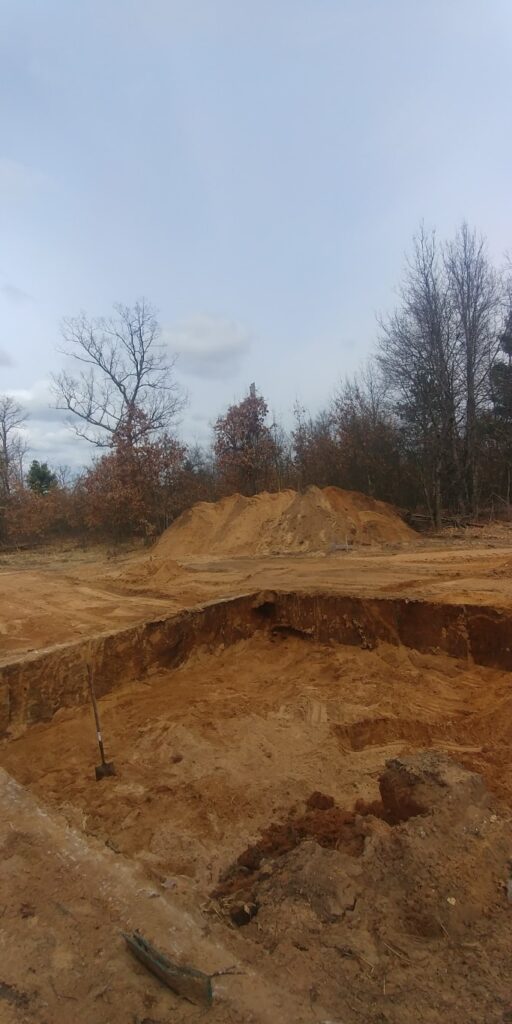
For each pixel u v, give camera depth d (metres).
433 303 22.12
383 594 10.08
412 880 3.50
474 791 4.34
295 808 5.38
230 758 6.37
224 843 4.90
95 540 25.11
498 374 22.88
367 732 7.07
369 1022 2.42
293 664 9.81
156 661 9.23
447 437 21.77
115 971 2.60
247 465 25.45
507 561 12.20
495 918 3.22
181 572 14.09
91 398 28.11
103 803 5.58
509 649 8.37
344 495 19.83
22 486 29.22
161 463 23.66
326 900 3.35
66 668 7.88
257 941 3.04
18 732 7.18
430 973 2.77
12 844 3.71
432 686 8.24
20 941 2.82
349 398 25.88
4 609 10.73
